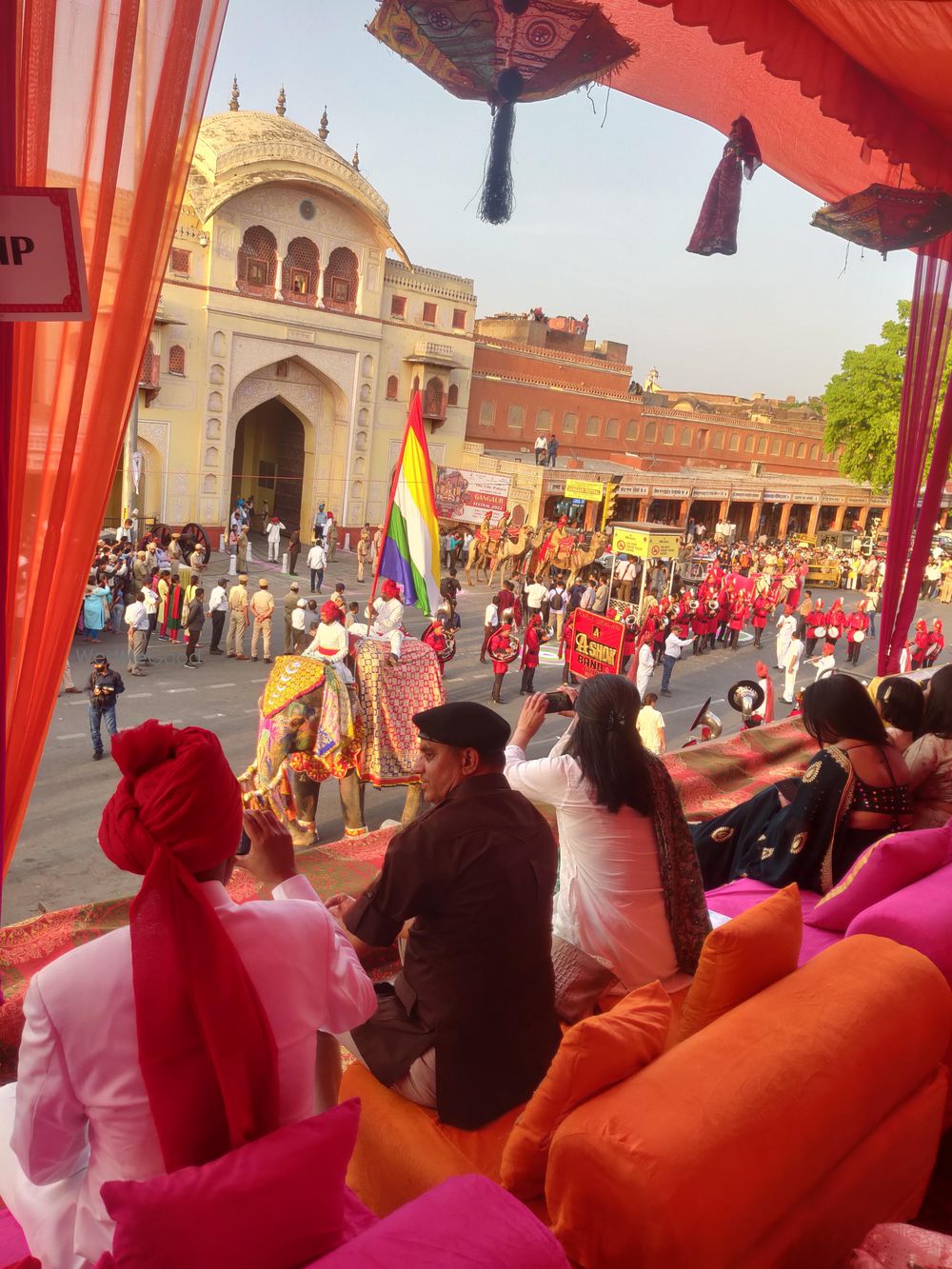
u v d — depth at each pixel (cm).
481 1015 230
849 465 3925
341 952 179
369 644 895
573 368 4091
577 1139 185
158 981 144
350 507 3409
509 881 228
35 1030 146
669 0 295
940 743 411
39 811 970
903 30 316
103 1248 154
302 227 3006
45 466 180
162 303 2803
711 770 608
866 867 335
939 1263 213
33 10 166
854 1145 225
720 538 4181
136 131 178
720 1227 178
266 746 875
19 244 163
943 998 256
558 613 2291
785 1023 221
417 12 243
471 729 235
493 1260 151
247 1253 146
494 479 3269
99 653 1662
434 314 3453
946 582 3700
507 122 255
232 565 2675
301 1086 168
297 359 3150
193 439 2980
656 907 282
